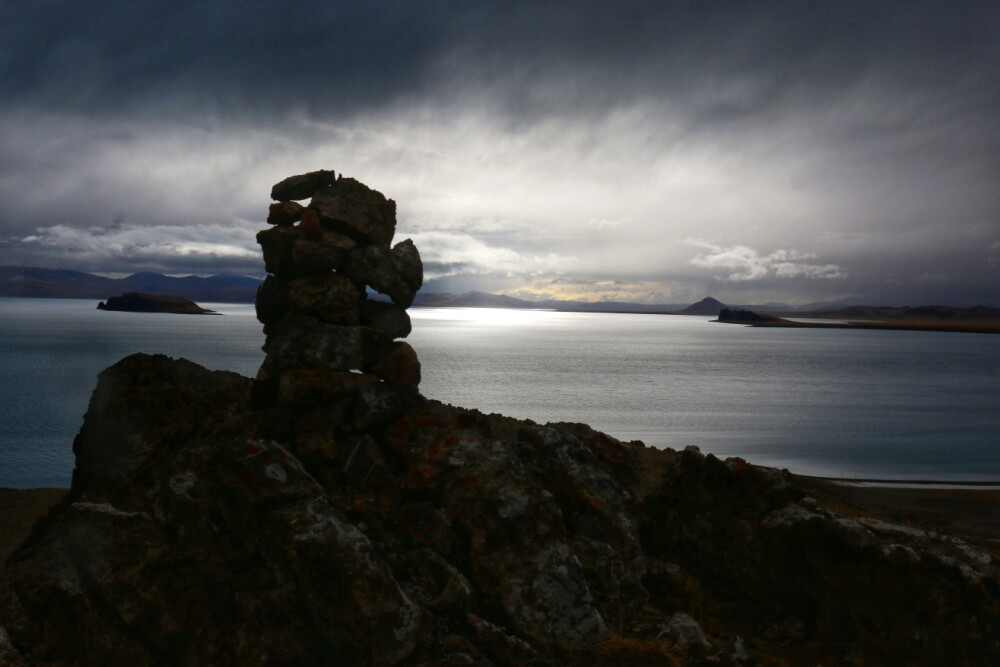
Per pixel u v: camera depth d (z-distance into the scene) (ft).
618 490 42.63
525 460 39.50
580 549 34.65
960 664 30.35
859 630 32.27
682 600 36.09
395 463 36.11
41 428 225.35
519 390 374.63
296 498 29.32
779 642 33.19
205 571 29.22
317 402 36.60
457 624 29.27
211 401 38.34
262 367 41.57
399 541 31.78
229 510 29.71
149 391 36.88
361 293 40.70
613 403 324.19
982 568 32.17
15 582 29.35
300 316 37.42
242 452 30.19
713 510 38.63
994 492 108.68
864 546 32.68
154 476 33.99
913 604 31.45
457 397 333.83
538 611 29.76
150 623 28.22
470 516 32.07
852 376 555.28
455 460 34.12
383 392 36.70
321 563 27.20
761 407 321.52
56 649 28.27
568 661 28.40
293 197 41.39
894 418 284.00
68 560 29.60
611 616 32.22
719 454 176.04
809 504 37.47
